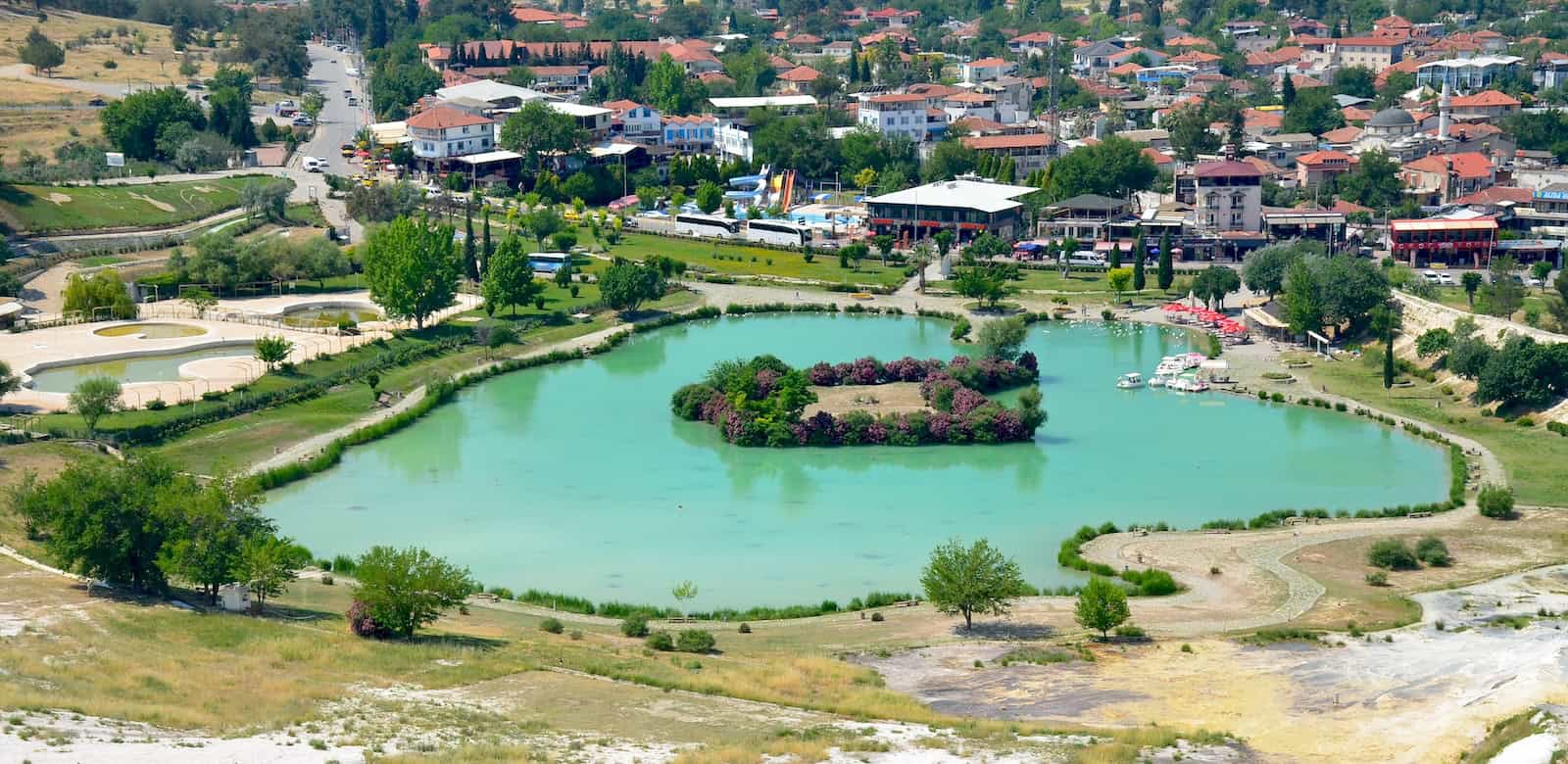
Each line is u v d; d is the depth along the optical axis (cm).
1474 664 13412
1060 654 14050
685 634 14462
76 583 14875
